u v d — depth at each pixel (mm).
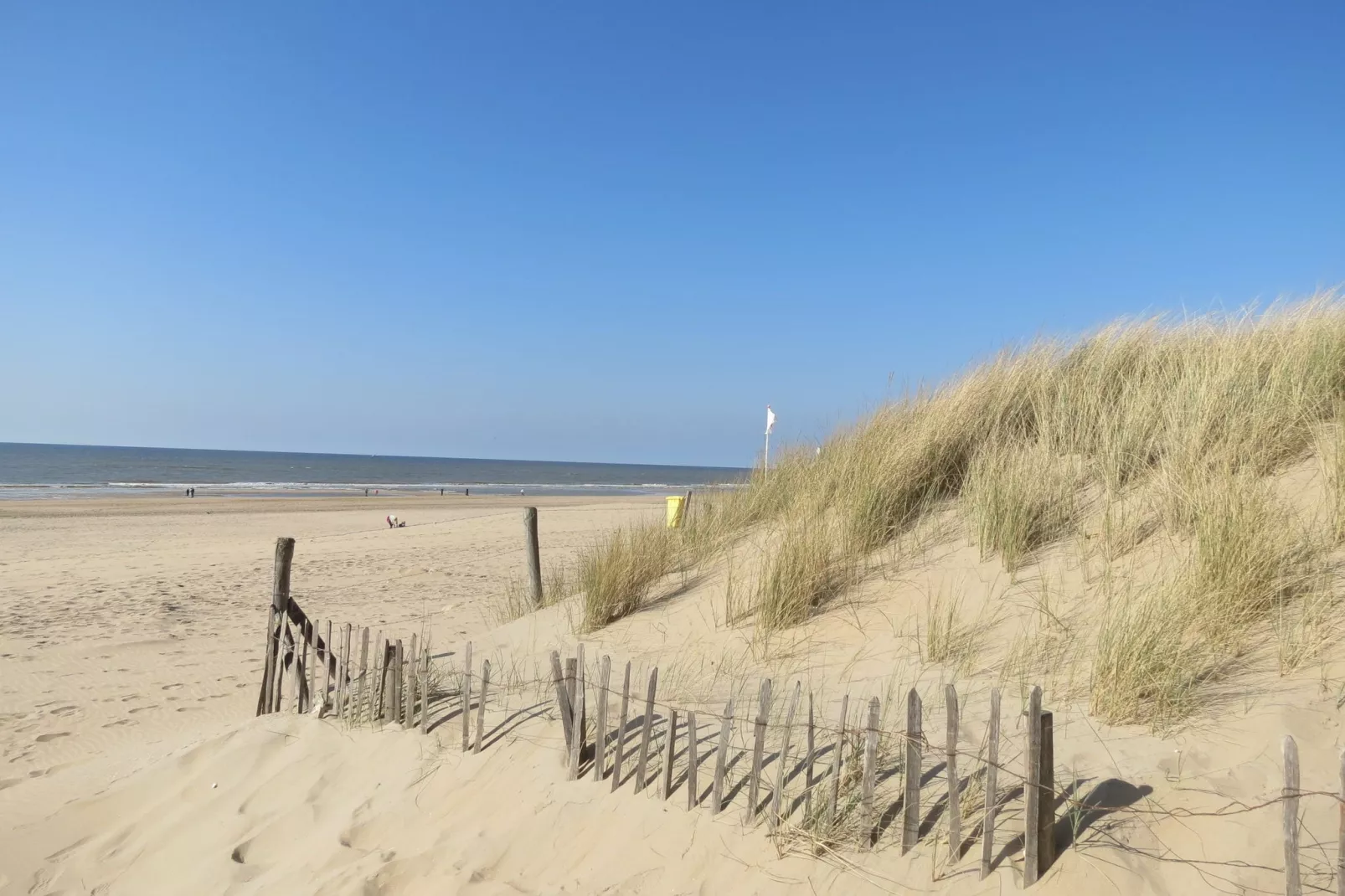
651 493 57188
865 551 6016
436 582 12656
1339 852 2412
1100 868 2744
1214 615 3988
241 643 9242
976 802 3135
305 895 3758
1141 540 4992
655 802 3705
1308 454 5293
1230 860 2684
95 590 12414
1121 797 3018
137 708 7059
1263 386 6059
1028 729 2807
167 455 156500
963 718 3770
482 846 3842
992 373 7547
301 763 5070
